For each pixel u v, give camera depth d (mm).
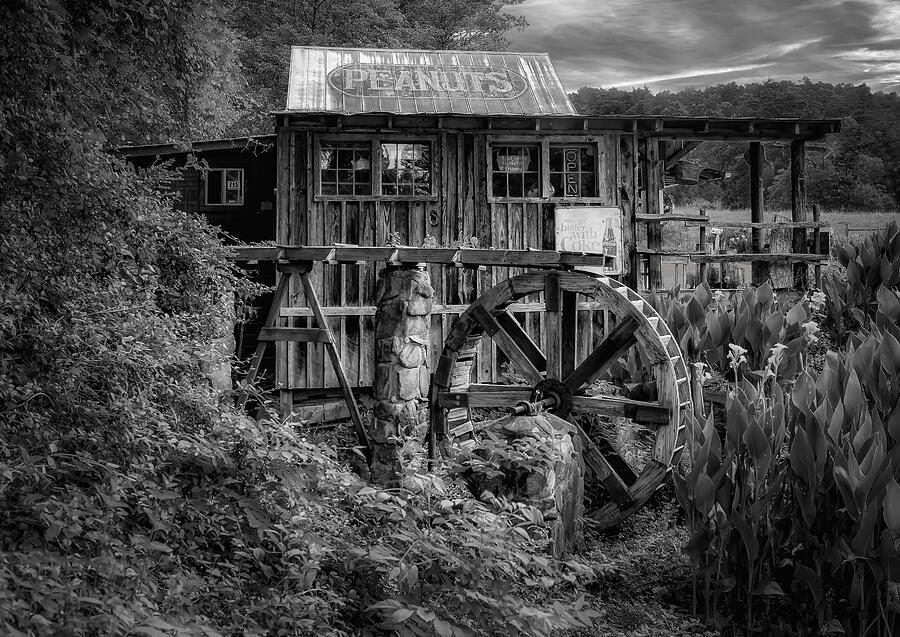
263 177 13234
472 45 30938
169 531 4465
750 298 8992
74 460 4520
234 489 5156
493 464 6102
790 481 5793
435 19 29938
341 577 4844
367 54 14555
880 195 53469
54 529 3736
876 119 64875
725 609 6258
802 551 6000
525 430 6734
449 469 5680
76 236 6016
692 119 12445
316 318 9680
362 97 13219
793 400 5773
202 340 7418
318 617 4285
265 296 12562
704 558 6141
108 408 5055
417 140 12242
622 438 9781
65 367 5020
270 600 4258
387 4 26719
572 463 7266
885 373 6223
